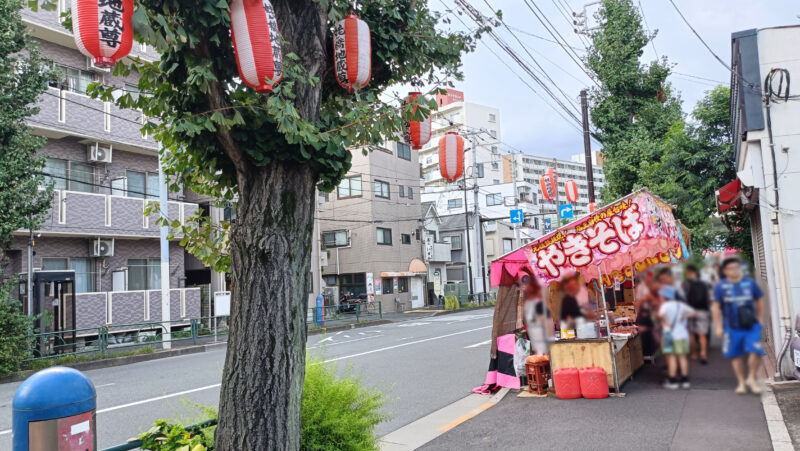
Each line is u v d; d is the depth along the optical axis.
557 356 7.61
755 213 10.58
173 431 3.69
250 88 3.49
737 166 10.57
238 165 3.59
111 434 6.76
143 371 12.27
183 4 3.23
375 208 31.44
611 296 12.55
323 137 3.46
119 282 17.84
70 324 15.14
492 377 8.54
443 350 13.56
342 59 3.98
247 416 3.32
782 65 7.78
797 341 6.11
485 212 48.91
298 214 3.63
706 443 5.14
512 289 8.73
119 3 2.89
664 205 8.63
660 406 6.48
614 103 19.31
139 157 18.73
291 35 3.79
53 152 16.33
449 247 39.31
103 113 16.88
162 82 3.57
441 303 35.34
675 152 14.48
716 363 7.48
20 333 12.21
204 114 3.32
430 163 71.62
